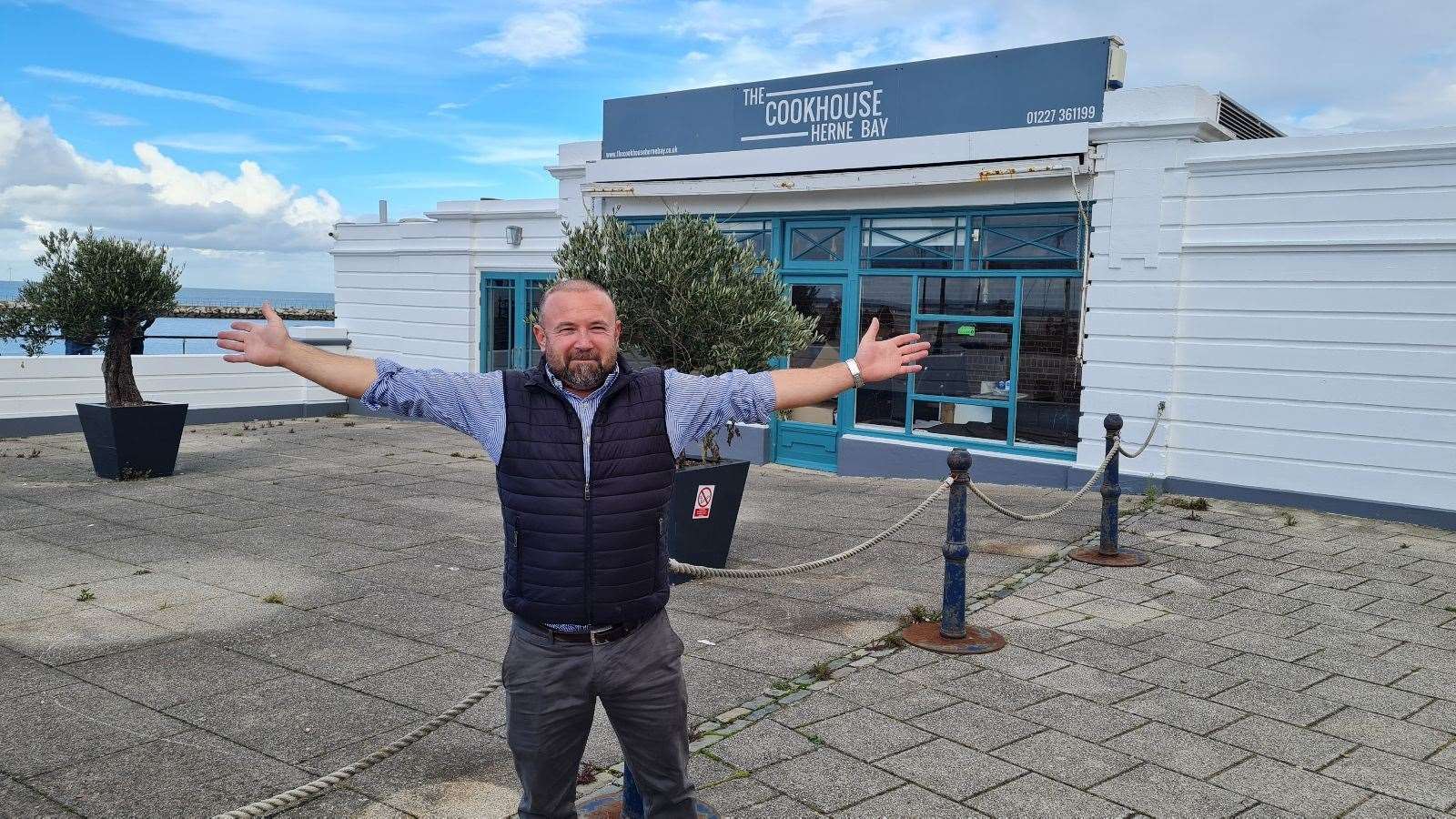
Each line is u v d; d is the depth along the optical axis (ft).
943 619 18.63
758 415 10.09
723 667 17.16
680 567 13.64
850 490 34.88
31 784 12.59
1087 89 31.78
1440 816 12.27
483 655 17.60
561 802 10.22
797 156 37.93
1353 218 28.37
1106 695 16.05
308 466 38.04
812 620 19.80
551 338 9.57
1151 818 12.19
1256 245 29.58
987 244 34.83
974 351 35.45
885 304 37.35
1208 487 31.09
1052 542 26.27
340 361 9.52
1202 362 30.86
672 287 21.85
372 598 20.92
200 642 18.03
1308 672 17.17
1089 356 32.45
